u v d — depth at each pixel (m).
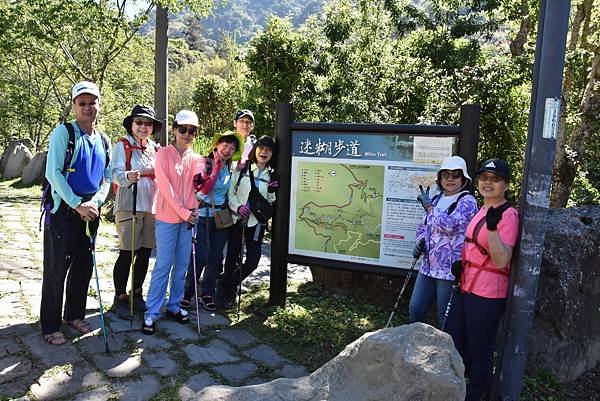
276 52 9.26
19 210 8.48
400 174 4.14
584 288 3.65
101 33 12.09
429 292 3.52
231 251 4.55
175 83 28.17
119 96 17.94
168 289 4.91
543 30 2.78
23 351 3.41
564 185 8.10
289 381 2.49
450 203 3.38
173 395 3.03
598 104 8.03
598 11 8.64
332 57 10.09
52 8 10.44
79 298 3.79
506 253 2.83
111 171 3.92
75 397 2.94
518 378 2.99
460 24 10.22
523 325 2.93
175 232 3.90
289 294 5.07
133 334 3.79
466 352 3.21
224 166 4.39
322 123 4.31
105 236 6.79
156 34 9.05
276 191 4.50
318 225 4.43
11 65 16.83
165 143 9.19
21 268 5.19
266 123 9.20
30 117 18.09
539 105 2.81
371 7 10.60
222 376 3.30
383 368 2.30
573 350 3.64
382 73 9.98
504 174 2.87
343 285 5.08
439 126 3.95
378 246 4.27
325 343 3.91
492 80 8.23
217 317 4.32
